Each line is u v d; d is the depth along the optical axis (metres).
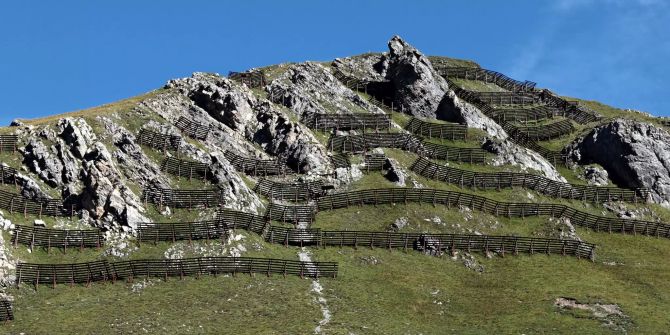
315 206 109.31
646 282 102.62
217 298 87.25
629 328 88.69
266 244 99.06
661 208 129.50
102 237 94.62
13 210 96.69
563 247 107.75
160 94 125.88
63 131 105.94
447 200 113.38
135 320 82.19
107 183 98.94
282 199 111.81
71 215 97.94
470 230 109.69
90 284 88.56
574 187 126.88
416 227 107.75
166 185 104.62
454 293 95.50
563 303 93.69
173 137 113.06
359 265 98.69
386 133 129.50
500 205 115.12
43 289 87.12
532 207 115.88
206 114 123.88
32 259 91.12
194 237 96.44
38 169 102.19
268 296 88.75
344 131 131.88
